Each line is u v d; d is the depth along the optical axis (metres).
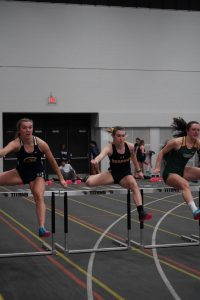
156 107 24.50
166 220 11.66
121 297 5.88
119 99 24.05
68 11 23.36
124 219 11.92
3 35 22.59
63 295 5.99
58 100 23.30
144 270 7.14
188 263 7.55
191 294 5.96
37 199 7.46
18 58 22.78
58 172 7.65
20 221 11.73
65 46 23.36
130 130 24.25
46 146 7.38
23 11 22.81
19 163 7.39
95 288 6.27
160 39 24.50
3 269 7.29
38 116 24.30
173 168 7.96
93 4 23.77
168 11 24.56
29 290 6.21
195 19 24.92
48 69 23.17
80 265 7.48
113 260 7.79
